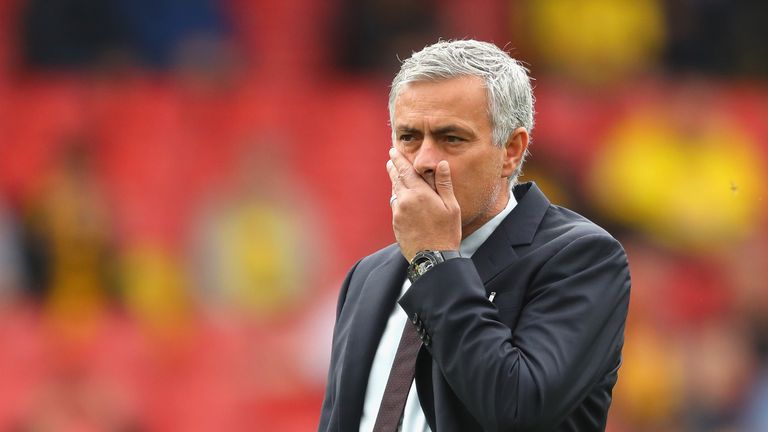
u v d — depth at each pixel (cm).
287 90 3838
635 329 3741
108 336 3297
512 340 891
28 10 3616
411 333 940
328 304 3506
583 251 923
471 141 919
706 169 4112
